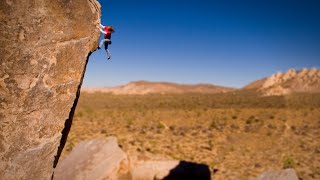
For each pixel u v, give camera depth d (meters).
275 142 38.38
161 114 62.41
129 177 16.77
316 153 33.38
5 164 4.27
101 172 16.09
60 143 4.96
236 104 87.38
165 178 19.91
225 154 32.38
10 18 4.20
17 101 4.29
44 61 4.43
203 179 20.30
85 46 4.80
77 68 4.74
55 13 4.48
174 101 99.06
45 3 4.39
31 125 4.41
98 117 56.06
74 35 4.67
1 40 4.17
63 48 4.58
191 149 33.78
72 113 5.12
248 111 64.75
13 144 4.30
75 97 4.76
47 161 4.57
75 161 17.28
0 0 4.14
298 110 64.75
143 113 63.84
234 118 56.66
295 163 29.09
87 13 4.80
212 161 29.33
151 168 20.34
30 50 4.33
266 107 76.62
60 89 4.61
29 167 4.43
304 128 47.53
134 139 37.25
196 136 40.88
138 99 108.81
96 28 4.94
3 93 4.21
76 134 39.06
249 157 31.55
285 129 46.34
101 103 93.81
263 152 33.94
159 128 46.38
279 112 62.53
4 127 4.25
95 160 17.03
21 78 4.30
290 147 36.22
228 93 133.12
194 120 54.97
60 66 4.57
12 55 4.23
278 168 27.75
